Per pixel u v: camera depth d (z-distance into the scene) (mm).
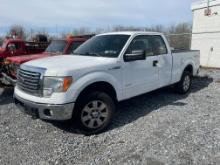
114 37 5695
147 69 5758
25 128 4906
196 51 7922
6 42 10406
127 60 5203
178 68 6977
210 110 5852
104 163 3598
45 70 4398
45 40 12484
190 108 6012
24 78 4703
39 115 4414
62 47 9000
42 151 3994
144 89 5758
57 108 4227
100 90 4824
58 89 4250
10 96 7434
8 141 4340
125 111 5852
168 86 6879
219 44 14070
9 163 3650
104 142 4293
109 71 4879
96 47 5633
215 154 3725
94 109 4629
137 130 4715
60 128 4906
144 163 3535
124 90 5230
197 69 8039
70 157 3803
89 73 4574
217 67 14227
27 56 8195
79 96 4500
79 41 9180
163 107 6117
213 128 4711
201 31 15320
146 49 5844
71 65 4547
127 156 3756
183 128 4723
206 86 8664
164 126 4848
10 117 5523
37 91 4414
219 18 13969
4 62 8156
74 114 4488
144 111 5832
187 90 7551
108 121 4785
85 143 4270
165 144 4078
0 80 8023
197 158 3623
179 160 3580
